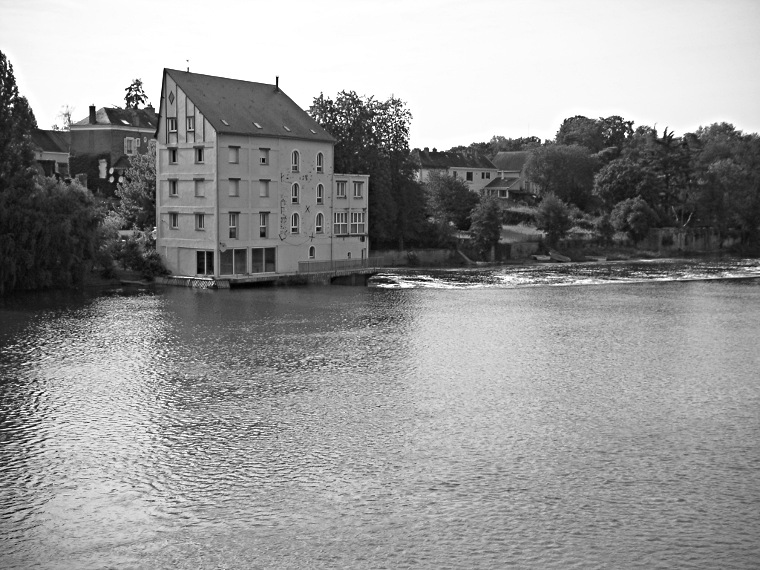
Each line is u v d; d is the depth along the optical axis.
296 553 23.58
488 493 27.55
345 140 99.06
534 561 23.03
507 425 34.81
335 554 23.52
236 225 80.62
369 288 82.19
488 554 23.44
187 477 28.97
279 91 91.06
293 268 86.56
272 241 84.00
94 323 57.88
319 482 28.52
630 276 96.75
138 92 156.62
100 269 82.06
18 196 72.81
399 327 58.19
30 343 50.66
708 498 27.16
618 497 27.22
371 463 30.27
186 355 47.78
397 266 105.19
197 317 61.28
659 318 63.66
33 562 23.16
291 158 85.12
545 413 36.62
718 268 107.81
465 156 166.62
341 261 89.25
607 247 127.00
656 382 42.41
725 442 32.69
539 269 104.62
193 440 32.75
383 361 46.84
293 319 61.00
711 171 137.25
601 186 139.62
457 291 80.75
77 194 77.62
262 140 81.81
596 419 35.75
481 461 30.48
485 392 40.16
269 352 48.91
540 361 47.28
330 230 90.62
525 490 27.78
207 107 79.50
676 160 139.50
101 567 22.91
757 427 34.69
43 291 74.69
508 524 25.27
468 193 125.31
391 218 101.19
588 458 30.81
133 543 24.20
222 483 28.45
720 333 56.94
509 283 88.56
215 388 40.44
